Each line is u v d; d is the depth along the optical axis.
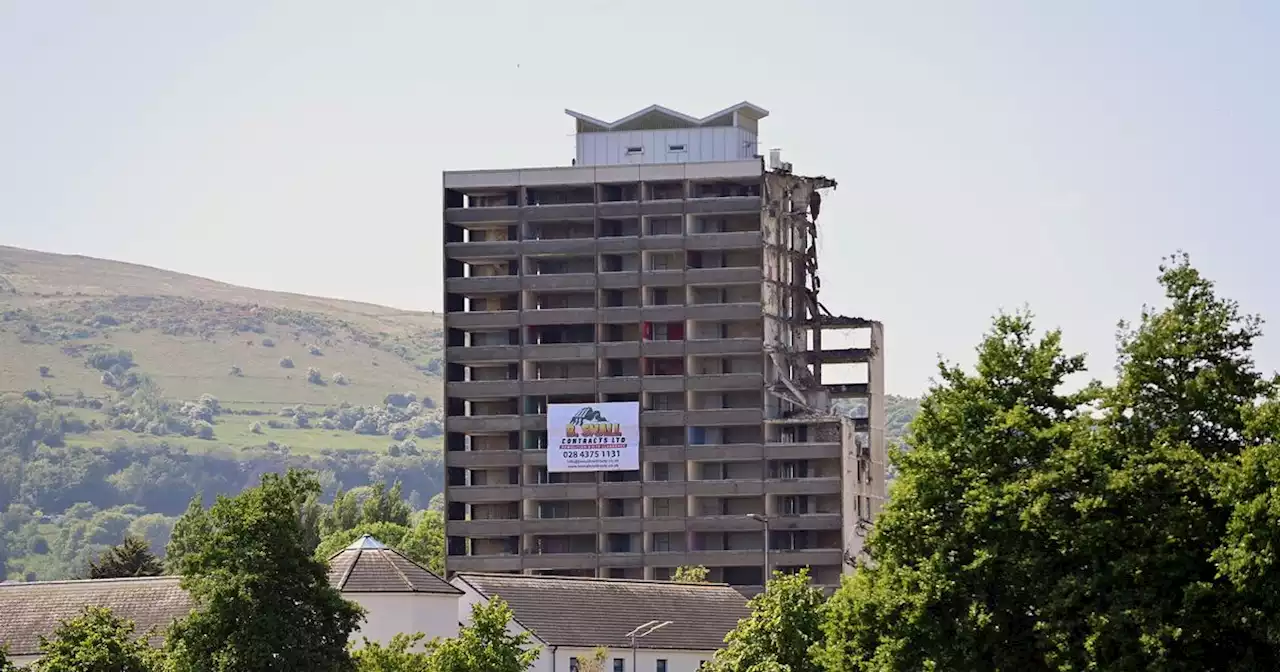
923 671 110.00
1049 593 107.50
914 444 117.06
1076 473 108.81
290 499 139.25
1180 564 104.25
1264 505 98.56
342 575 195.00
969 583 110.94
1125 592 104.81
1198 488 105.19
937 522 113.81
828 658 117.62
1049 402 115.69
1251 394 109.06
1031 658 109.62
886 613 113.00
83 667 132.38
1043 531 109.56
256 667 132.88
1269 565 98.44
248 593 134.25
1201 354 110.19
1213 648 103.38
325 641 137.38
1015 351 116.88
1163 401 110.25
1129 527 106.25
